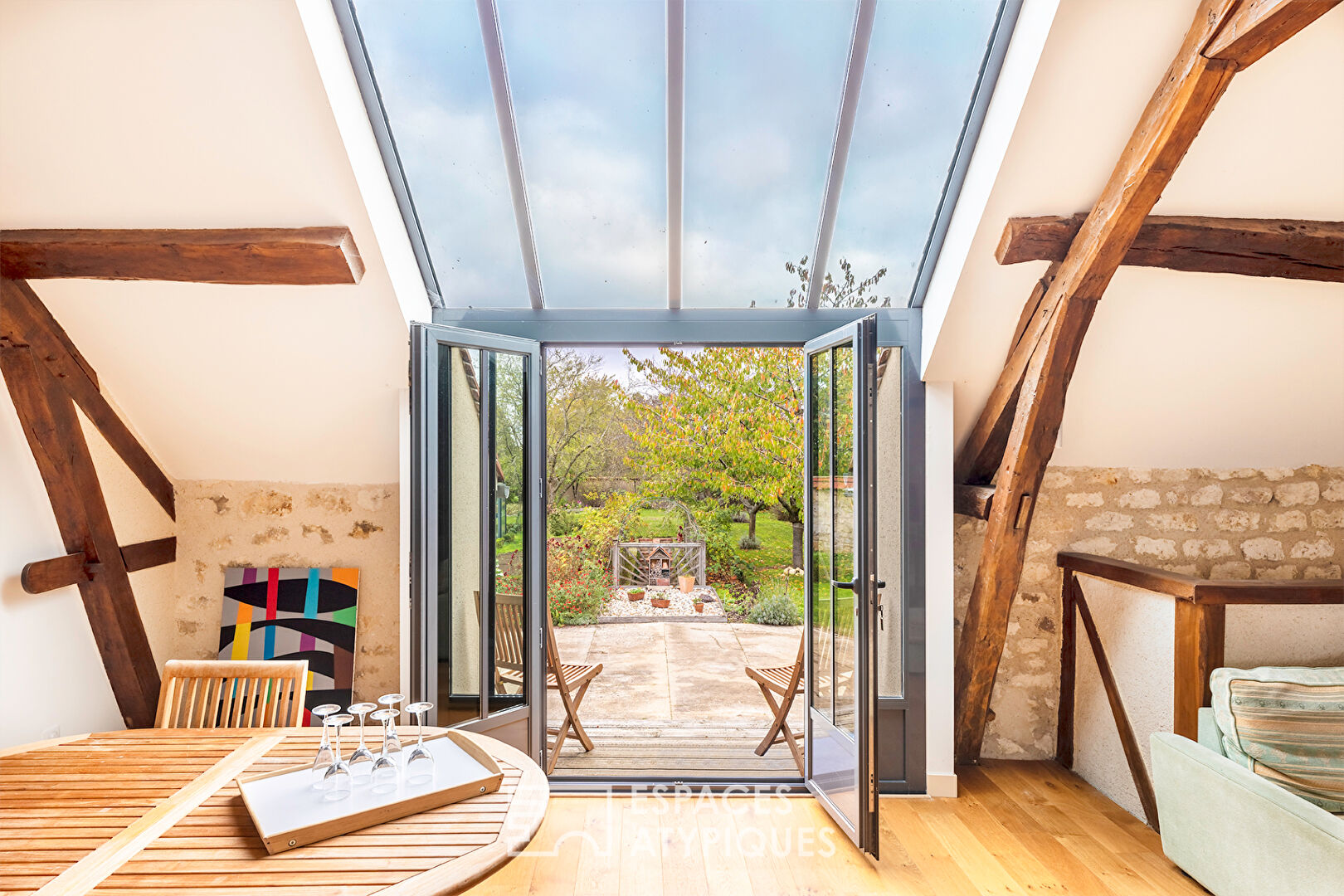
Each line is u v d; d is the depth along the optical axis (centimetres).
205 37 228
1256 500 376
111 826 157
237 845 150
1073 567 367
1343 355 318
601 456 937
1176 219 268
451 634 321
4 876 138
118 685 341
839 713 316
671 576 926
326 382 338
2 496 291
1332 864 204
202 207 271
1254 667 281
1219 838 248
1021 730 386
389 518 384
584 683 398
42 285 296
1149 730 311
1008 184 267
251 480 386
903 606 342
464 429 324
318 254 273
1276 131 246
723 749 409
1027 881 269
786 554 946
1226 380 332
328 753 169
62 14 221
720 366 883
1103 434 362
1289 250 268
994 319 314
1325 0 183
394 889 134
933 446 340
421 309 331
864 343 289
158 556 366
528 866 279
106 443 339
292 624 378
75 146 252
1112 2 221
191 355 325
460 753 196
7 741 291
